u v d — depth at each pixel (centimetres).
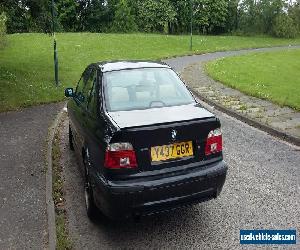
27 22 1869
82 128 553
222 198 566
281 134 850
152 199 430
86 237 477
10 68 1756
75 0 5438
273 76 1745
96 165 464
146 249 450
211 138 468
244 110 1082
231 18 5122
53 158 736
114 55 2570
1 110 1109
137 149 429
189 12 5059
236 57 2577
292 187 596
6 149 791
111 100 500
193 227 493
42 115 1074
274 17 4891
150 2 5125
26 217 521
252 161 704
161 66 573
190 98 530
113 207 427
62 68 1909
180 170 446
